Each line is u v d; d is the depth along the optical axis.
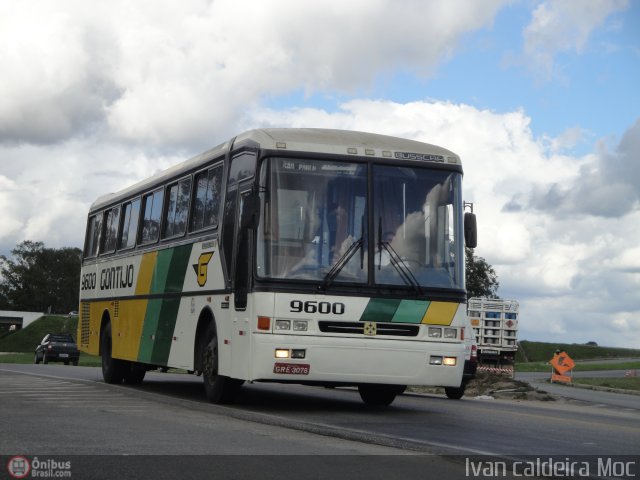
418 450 9.83
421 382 13.98
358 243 14.04
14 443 9.50
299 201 14.01
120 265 21.45
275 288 13.63
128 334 20.38
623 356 92.06
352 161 14.30
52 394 16.69
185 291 16.95
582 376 47.56
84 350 24.03
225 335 14.84
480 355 37.91
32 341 140.00
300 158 14.14
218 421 12.41
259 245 13.80
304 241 13.90
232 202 15.02
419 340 14.06
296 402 17.02
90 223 24.77
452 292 14.29
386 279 14.03
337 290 13.80
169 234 18.30
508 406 18.77
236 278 14.20
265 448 9.63
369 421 13.41
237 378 14.16
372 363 13.79
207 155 16.72
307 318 13.68
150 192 19.88
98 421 11.91
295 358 13.56
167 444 9.72
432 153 14.75
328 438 10.73
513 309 37.97
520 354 87.00
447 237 14.52
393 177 14.41
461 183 14.81
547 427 13.64
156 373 33.16
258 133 14.44
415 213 14.40
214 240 15.66
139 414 13.09
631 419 16.52
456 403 19.05
